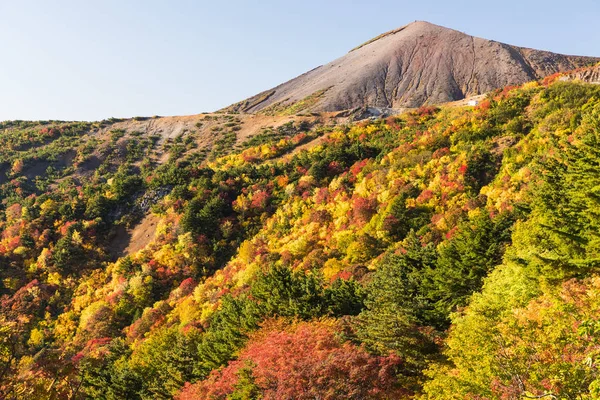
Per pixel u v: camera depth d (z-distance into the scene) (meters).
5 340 18.92
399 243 61.47
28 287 83.38
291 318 37.28
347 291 43.94
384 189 80.75
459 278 36.72
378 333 27.97
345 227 77.06
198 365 41.38
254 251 80.50
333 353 24.17
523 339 15.41
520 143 76.75
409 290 37.31
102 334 70.62
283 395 21.80
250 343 34.66
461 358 18.33
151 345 53.22
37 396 18.44
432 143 90.62
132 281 79.88
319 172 100.06
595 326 9.09
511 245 36.41
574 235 25.45
